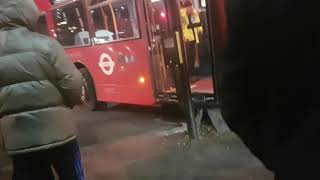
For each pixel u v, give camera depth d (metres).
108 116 9.58
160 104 8.02
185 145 6.32
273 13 1.10
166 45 6.92
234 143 6.06
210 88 6.80
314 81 1.08
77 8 9.89
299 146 1.13
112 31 8.80
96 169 5.94
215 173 5.08
